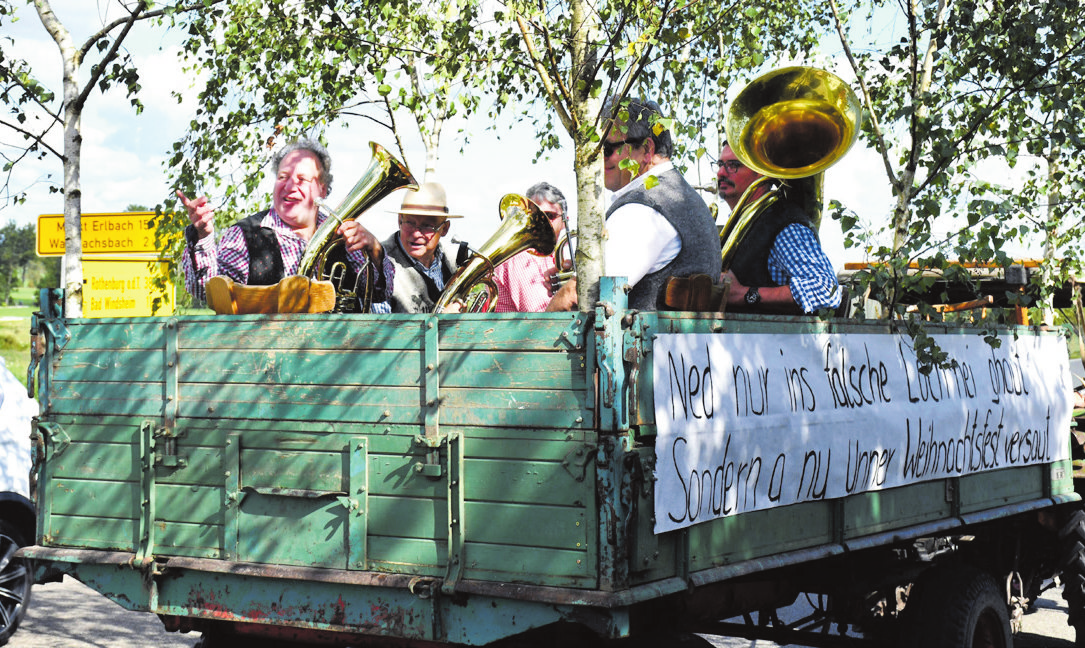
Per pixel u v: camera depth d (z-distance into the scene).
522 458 3.04
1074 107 5.19
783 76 4.58
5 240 91.12
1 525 6.65
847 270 6.75
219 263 4.62
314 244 4.24
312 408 3.38
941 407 4.61
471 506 3.11
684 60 7.88
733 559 3.39
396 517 3.22
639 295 4.38
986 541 5.45
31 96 6.30
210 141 6.54
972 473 4.86
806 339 3.83
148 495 3.65
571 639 3.35
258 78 6.69
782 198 4.96
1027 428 5.38
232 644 3.80
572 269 5.11
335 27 6.55
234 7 6.38
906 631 4.57
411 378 3.22
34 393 3.94
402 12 5.98
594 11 4.28
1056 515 6.11
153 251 8.16
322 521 3.34
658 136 4.56
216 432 3.54
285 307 3.78
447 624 3.11
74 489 3.85
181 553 3.59
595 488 2.92
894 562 4.60
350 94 6.86
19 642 6.63
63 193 6.24
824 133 4.62
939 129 5.10
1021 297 5.19
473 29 4.77
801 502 3.73
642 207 4.34
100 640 6.74
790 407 3.67
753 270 4.97
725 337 3.39
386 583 3.15
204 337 3.59
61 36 6.22
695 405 3.21
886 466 4.19
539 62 4.38
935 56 5.79
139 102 6.29
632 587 2.96
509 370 3.07
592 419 2.94
